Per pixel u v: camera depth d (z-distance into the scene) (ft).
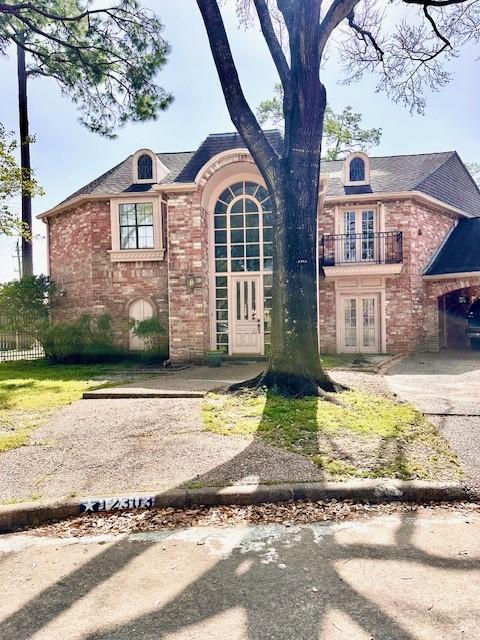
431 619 7.92
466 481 13.73
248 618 8.08
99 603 8.67
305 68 25.29
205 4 25.88
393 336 52.08
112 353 50.29
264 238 46.44
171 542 11.05
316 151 26.04
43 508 12.46
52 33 49.93
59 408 25.18
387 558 10.01
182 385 30.30
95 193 50.78
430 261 55.26
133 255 50.39
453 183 61.98
